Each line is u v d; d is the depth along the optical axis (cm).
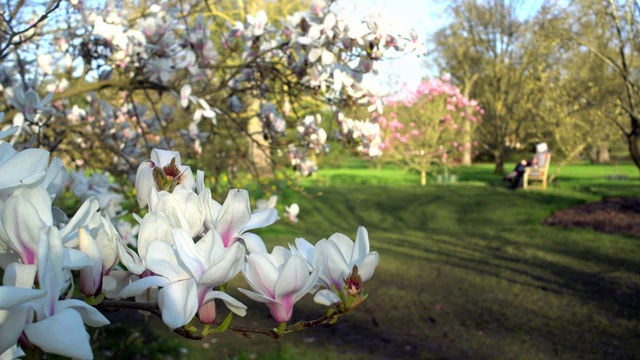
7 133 78
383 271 851
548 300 700
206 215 85
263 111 385
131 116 421
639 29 950
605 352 536
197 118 337
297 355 526
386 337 586
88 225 77
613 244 1010
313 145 376
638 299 696
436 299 712
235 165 501
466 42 2542
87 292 74
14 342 57
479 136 2630
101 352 425
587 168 2584
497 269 860
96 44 355
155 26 345
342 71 320
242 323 606
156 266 71
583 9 1091
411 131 1958
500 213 1352
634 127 1008
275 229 1160
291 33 316
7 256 71
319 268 83
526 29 2147
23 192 70
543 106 2050
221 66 360
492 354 540
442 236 1156
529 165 1792
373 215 1402
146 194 89
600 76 1580
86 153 413
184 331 76
